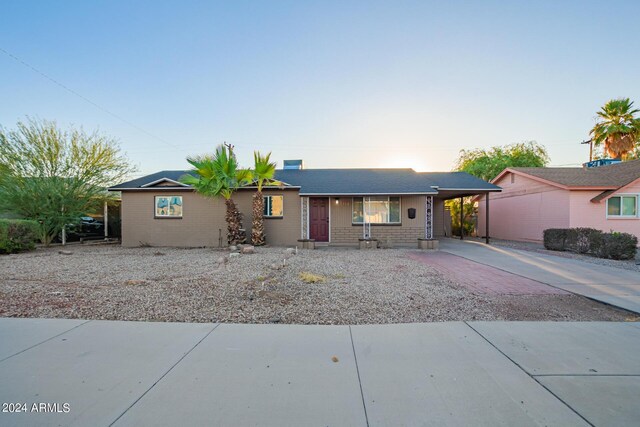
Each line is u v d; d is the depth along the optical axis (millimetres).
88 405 2617
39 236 14789
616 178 16406
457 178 18297
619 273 8305
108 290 6078
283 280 7098
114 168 16750
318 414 2525
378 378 3051
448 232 22359
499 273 8289
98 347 3672
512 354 3523
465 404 2646
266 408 2596
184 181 13836
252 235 14492
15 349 3605
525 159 28484
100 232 20031
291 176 17922
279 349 3656
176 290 6082
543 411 2555
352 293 6109
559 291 6383
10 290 6039
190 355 3494
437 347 3703
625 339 3926
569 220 15680
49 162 15336
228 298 5609
